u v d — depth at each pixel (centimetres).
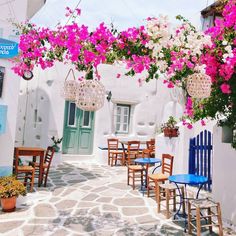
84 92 359
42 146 1209
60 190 737
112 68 1323
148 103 1409
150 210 584
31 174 765
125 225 499
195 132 822
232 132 535
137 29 385
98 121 1297
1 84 622
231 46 397
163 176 647
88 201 646
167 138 795
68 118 1266
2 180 575
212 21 1241
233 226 499
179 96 1340
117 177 929
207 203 450
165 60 379
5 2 615
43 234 451
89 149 1309
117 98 1331
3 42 607
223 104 470
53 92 1208
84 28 385
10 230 463
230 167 523
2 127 589
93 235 452
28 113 1377
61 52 429
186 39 375
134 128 1372
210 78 376
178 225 501
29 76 848
